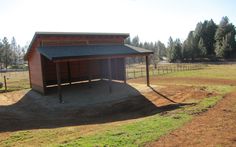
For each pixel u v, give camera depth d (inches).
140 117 596.1
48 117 618.2
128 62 3681.1
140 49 1007.6
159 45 4790.8
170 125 420.5
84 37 963.3
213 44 3855.8
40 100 792.9
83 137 386.0
